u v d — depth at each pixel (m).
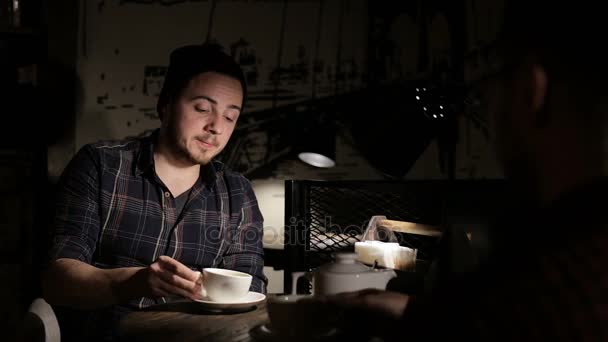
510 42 0.50
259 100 2.63
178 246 1.66
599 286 0.39
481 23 2.31
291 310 0.92
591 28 0.43
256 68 2.64
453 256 1.12
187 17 2.66
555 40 0.45
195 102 1.60
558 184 0.46
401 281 1.13
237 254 1.76
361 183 1.80
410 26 2.44
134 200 1.62
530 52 0.47
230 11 2.65
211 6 2.66
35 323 1.37
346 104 2.52
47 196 2.62
